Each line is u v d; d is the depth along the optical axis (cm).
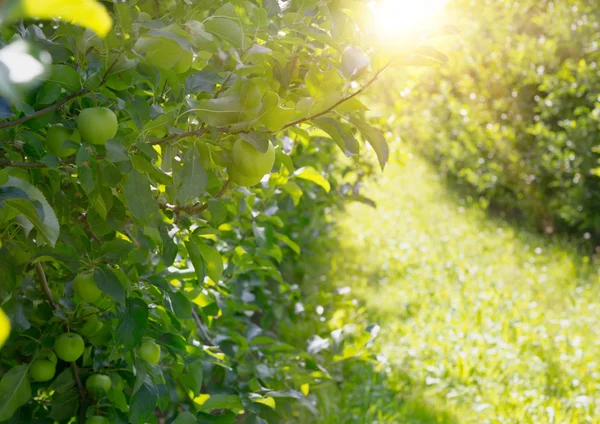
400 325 573
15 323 175
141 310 173
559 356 517
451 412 434
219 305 306
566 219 907
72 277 173
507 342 545
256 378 276
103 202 155
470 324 578
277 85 164
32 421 189
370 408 419
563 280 736
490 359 500
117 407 197
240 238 329
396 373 479
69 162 158
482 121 1112
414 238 873
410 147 1359
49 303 188
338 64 147
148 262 215
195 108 142
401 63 138
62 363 197
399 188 1168
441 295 658
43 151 151
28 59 61
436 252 821
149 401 188
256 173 144
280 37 154
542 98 1051
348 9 149
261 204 323
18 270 172
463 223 992
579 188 887
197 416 238
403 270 745
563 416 427
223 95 160
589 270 795
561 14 1010
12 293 176
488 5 1158
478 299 642
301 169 258
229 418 239
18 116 149
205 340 303
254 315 545
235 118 141
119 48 143
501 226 1028
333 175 585
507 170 1052
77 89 145
